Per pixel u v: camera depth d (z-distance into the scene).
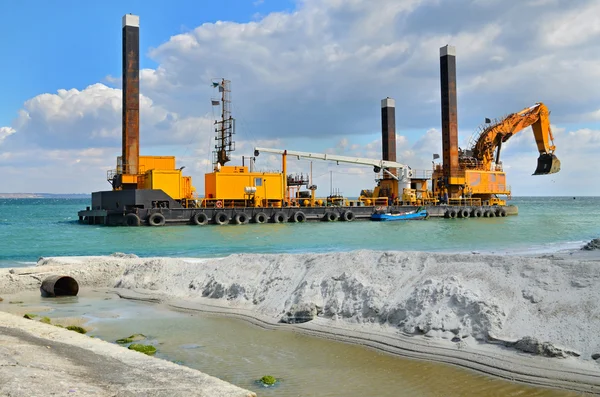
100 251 34.84
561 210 128.12
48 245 38.78
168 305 16.23
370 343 11.46
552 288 11.66
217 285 16.92
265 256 17.89
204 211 59.72
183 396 7.18
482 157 78.69
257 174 64.50
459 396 8.63
